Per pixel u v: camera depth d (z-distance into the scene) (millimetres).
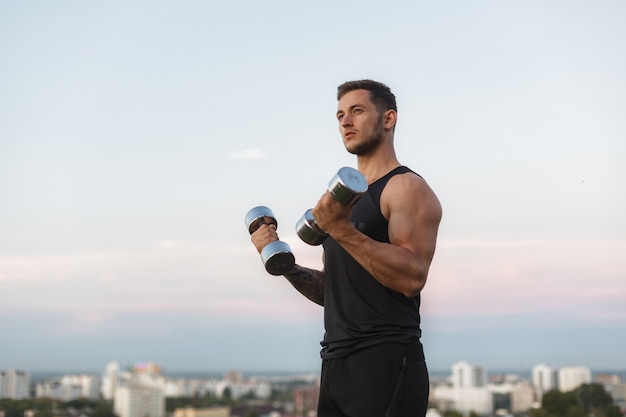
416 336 2723
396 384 2631
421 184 2768
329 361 2775
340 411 2785
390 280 2607
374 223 2771
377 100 2895
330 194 2525
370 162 2916
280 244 3016
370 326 2672
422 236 2701
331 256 2836
